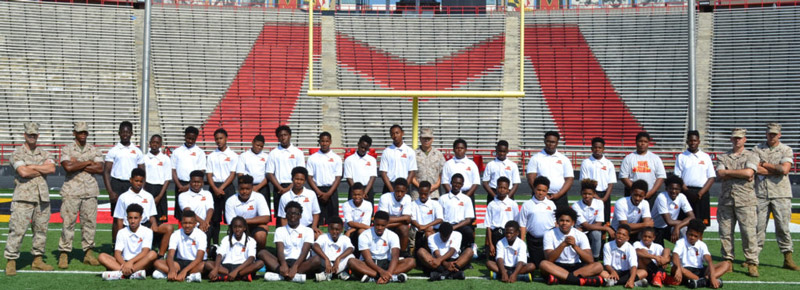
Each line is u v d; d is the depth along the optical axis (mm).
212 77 20734
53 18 21328
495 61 21422
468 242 7289
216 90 20406
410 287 6258
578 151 17391
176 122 19438
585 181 7238
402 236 7250
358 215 7305
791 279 6746
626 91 20172
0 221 10219
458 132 19484
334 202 7988
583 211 7273
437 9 23594
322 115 20031
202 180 7480
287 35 22375
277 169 8023
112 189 7551
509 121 19719
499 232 7230
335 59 21578
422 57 21641
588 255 6449
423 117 19891
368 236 6652
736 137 7199
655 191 7605
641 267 6562
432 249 6816
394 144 8203
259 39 22109
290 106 20172
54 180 15609
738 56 20281
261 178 8227
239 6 23156
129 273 6410
